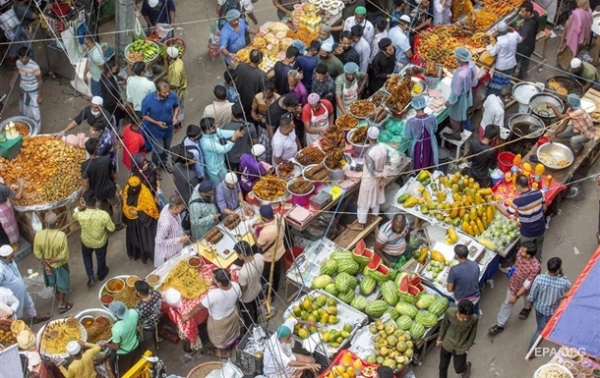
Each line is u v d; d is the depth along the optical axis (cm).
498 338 1335
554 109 1548
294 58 1557
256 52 1522
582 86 1655
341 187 1400
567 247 1469
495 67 1647
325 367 1236
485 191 1411
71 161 1455
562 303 1150
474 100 1645
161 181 1561
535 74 1786
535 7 1798
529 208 1331
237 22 1655
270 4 1953
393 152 1464
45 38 1744
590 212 1526
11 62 1795
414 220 1413
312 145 1462
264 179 1385
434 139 1460
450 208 1386
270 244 1302
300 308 1273
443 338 1202
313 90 1534
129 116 1582
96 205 1384
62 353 1203
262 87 1513
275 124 1474
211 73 1794
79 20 1700
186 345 1302
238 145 1434
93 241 1345
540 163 1473
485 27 1728
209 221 1350
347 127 1478
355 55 1585
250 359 1226
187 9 1947
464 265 1255
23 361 1190
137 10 1866
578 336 1100
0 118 1686
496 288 1398
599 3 1862
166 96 1495
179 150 1440
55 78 1775
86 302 1383
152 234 1386
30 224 1416
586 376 1195
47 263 1305
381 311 1279
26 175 1436
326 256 1355
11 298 1255
